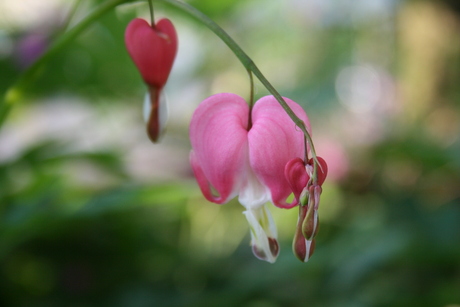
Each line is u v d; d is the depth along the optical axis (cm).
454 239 38
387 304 36
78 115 54
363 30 72
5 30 48
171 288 39
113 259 40
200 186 26
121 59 46
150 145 49
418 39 60
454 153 48
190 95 53
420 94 61
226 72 56
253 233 26
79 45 44
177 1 27
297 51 77
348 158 52
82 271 39
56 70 45
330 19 75
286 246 41
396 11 64
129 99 49
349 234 41
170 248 43
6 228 32
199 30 50
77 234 39
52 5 49
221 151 26
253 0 52
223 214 47
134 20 28
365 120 59
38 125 53
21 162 36
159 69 28
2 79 44
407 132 53
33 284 38
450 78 59
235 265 42
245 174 26
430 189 49
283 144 26
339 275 37
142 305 37
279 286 38
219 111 26
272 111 26
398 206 44
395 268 39
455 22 57
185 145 50
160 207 44
